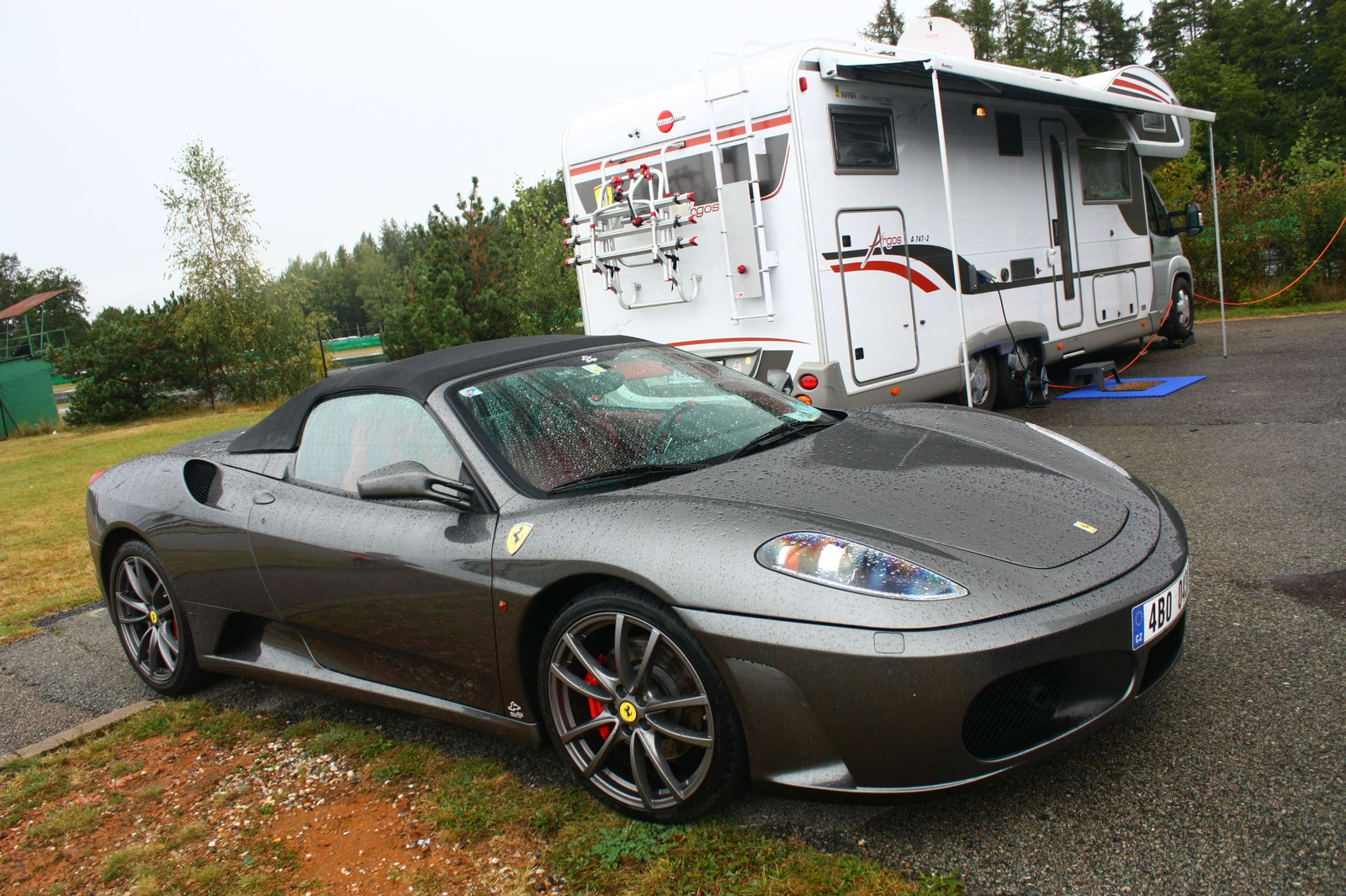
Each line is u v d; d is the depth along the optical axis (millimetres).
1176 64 55500
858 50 6215
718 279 6344
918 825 2148
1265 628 2957
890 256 6371
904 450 2777
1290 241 15188
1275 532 3916
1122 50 58781
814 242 5848
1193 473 5102
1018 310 7672
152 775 3016
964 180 7070
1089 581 2100
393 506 2844
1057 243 8211
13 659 4402
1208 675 2693
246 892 2254
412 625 2729
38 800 2939
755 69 5953
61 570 6230
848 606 1990
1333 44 51219
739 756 2150
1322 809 1991
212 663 3502
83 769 3121
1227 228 15695
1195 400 7387
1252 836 1938
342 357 47156
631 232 6652
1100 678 2111
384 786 2717
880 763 1983
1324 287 14797
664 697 2256
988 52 55094
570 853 2221
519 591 2436
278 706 3463
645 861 2146
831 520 2229
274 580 3113
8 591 5746
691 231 6418
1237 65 54094
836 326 5988
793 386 6047
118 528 3693
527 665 2525
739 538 2182
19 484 12180
